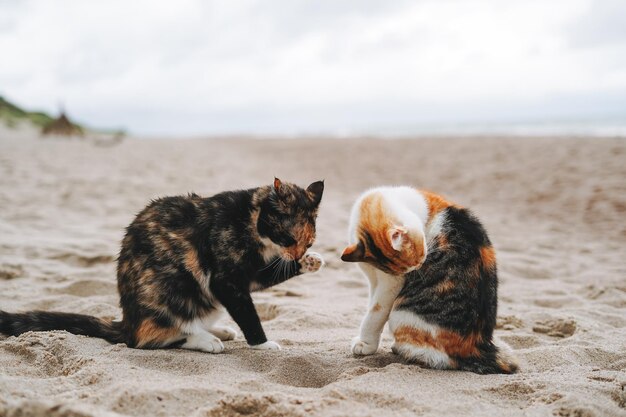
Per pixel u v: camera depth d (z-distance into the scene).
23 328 1.34
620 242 2.76
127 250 1.34
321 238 2.65
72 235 2.49
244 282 1.35
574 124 13.40
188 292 1.31
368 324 1.30
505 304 1.83
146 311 1.29
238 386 1.09
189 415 0.99
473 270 1.22
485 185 4.35
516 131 10.81
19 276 1.91
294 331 1.52
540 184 4.15
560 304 1.85
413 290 1.23
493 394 1.10
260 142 10.45
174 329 1.30
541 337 1.55
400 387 1.11
